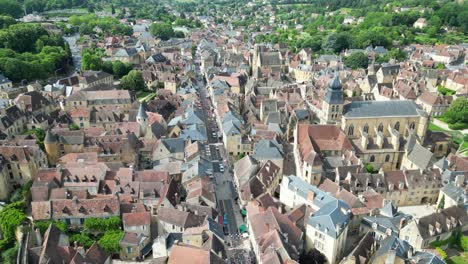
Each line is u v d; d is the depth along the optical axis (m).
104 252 130.88
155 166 190.25
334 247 133.62
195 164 180.12
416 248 137.88
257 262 133.12
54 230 133.38
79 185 165.50
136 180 168.62
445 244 141.50
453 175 171.25
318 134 199.50
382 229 142.25
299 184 164.62
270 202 157.62
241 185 172.75
